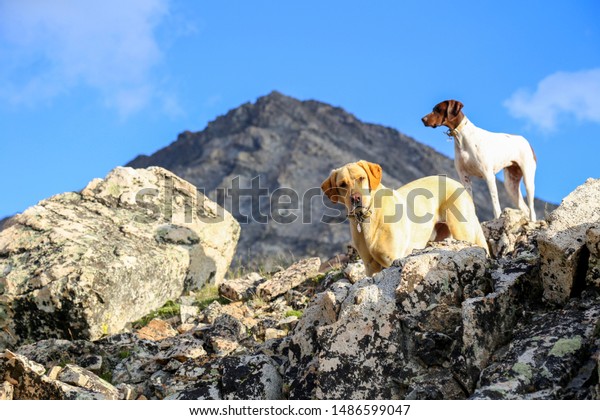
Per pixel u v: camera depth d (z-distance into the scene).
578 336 3.69
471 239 5.19
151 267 5.54
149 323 5.16
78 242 5.45
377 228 4.86
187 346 4.45
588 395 3.53
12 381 4.14
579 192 4.26
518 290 3.93
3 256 5.45
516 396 3.57
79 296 5.12
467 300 3.86
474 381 3.75
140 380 4.38
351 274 5.26
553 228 4.15
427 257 4.04
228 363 4.12
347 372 3.87
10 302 5.16
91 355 4.53
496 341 3.81
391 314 3.91
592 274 3.89
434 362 3.85
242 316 5.16
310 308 4.21
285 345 4.32
